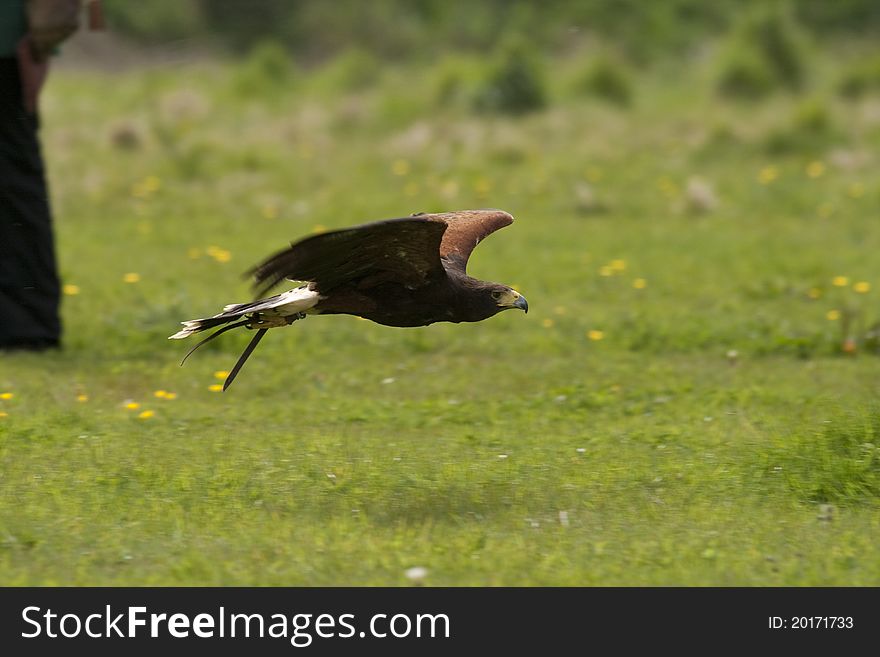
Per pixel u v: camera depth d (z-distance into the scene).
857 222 53.31
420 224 18.17
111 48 101.44
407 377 32.00
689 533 20.38
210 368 32.19
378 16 110.19
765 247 48.41
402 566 18.94
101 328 35.50
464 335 36.03
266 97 84.75
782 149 65.81
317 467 23.48
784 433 25.53
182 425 26.75
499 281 42.41
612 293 41.34
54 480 22.33
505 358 34.19
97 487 22.03
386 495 22.09
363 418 27.86
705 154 65.06
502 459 24.44
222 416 27.73
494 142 65.06
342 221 52.19
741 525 20.80
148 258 45.38
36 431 25.36
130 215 52.56
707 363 33.72
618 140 67.94
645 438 26.02
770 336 36.03
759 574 18.89
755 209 55.62
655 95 85.69
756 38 88.31
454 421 27.81
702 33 105.50
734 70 83.44
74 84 86.56
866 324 37.38
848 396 29.44
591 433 26.67
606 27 106.69
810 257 46.66
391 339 35.25
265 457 24.09
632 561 19.31
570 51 103.50
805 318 38.56
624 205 55.53
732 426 26.97
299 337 35.09
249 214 53.25
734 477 23.02
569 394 29.97
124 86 87.62
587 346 35.25
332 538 19.92
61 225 50.44
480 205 55.16
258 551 19.33
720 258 46.44
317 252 18.47
